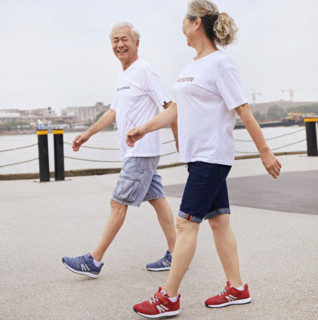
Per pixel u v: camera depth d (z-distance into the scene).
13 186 8.95
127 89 3.33
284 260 3.41
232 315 2.45
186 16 2.55
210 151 2.45
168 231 3.34
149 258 3.63
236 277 2.60
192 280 3.05
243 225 4.70
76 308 2.61
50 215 5.62
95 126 3.51
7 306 2.66
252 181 8.26
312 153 13.59
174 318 2.44
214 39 2.52
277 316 2.41
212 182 2.45
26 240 4.32
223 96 2.43
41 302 2.72
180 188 7.77
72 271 3.10
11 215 5.66
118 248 3.94
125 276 3.19
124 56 3.38
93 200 6.79
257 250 3.71
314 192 6.73
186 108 2.51
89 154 34.78
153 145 3.25
